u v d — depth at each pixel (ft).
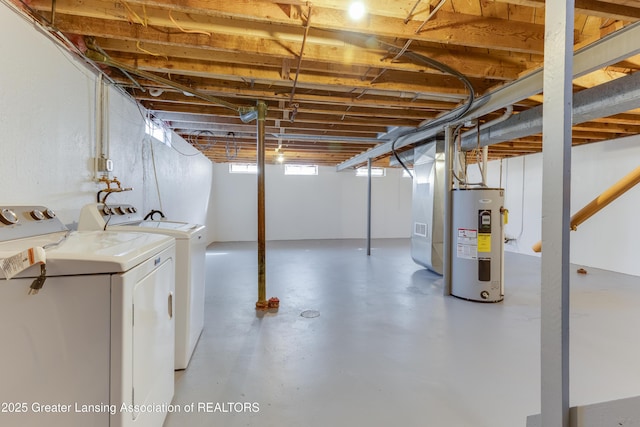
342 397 6.25
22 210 5.24
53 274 3.58
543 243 3.02
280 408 5.91
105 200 7.93
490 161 26.09
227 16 6.34
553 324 2.94
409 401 6.14
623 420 2.56
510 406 6.00
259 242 11.16
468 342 8.68
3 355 3.55
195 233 7.97
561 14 2.84
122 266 3.76
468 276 12.32
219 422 5.53
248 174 29.99
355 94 10.95
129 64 8.42
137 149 10.96
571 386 6.61
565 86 2.84
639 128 15.46
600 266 18.10
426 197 16.47
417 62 8.44
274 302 11.31
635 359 7.71
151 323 4.73
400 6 6.45
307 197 31.22
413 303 11.96
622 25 6.44
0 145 5.17
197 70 8.82
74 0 6.20
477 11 7.02
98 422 3.72
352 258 21.22
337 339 8.82
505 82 9.55
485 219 12.05
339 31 7.51
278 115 13.21
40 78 6.10
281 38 7.35
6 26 5.28
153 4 5.90
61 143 6.76
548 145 2.97
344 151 22.53
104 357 3.72
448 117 12.34
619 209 17.19
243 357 7.77
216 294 12.91
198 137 18.02
